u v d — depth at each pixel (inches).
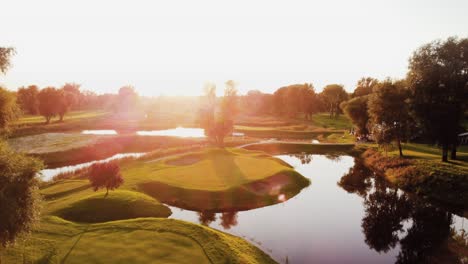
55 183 1489.9
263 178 1502.2
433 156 1927.9
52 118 4771.2
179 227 872.9
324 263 813.2
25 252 711.1
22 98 4719.5
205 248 757.3
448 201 1301.7
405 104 1834.4
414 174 1584.6
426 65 1658.5
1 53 773.3
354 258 849.5
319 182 1704.0
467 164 1606.8
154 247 750.5
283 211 1216.2
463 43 1569.9
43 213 1010.1
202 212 1177.4
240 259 737.0
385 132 1947.6
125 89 6427.2
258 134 3853.3
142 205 1138.0
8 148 644.1
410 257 862.5
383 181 1731.1
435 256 872.3
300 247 901.2
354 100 2979.8
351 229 1055.6
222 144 2706.7
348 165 2187.5
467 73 1568.7
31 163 616.1
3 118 897.5
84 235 817.5
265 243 920.3
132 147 2822.3
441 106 1592.0
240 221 1096.8
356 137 3169.3
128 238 799.7
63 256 698.2
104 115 5743.1
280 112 6520.7
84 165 2118.6
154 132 3937.0
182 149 2348.7
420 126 1715.1
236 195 1295.5
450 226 1093.8
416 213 1222.3
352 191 1534.2
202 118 2677.2
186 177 1501.0
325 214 1198.3
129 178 1485.0
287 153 2691.9
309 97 5349.4
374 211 1240.2
